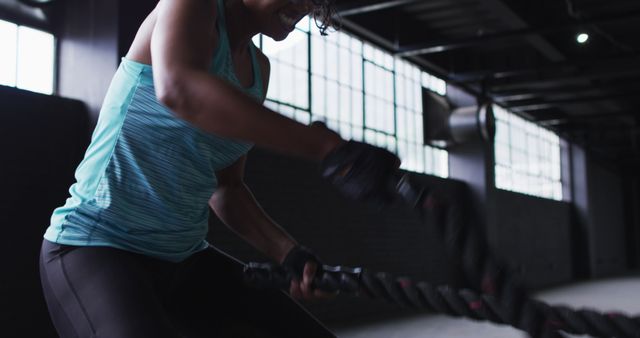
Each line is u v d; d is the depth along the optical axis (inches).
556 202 584.7
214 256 46.8
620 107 536.4
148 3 178.1
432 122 377.1
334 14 38.2
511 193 475.8
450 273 367.6
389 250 315.9
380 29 317.7
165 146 38.5
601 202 697.6
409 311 293.9
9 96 160.9
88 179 39.4
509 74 374.6
